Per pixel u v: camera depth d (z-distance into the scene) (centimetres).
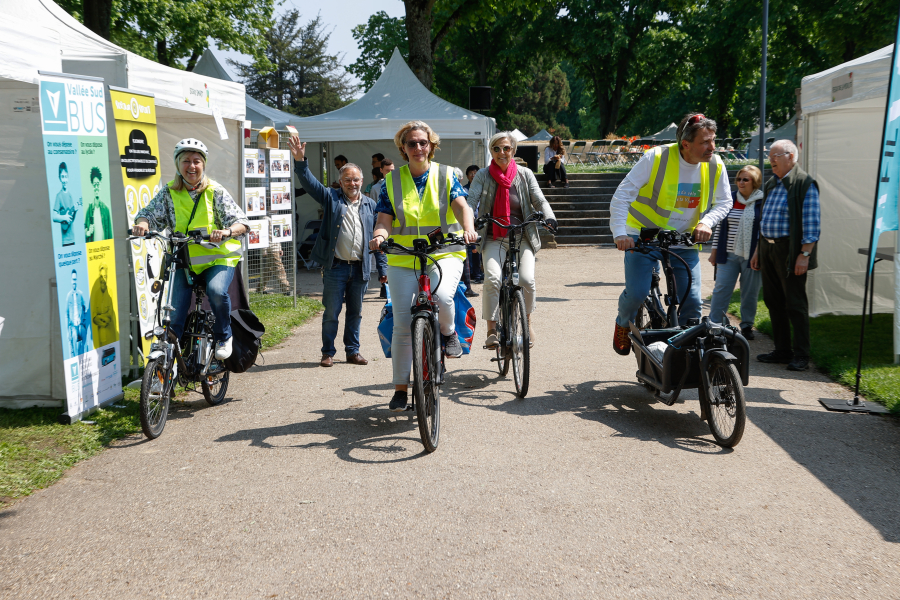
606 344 736
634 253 510
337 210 657
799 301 621
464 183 1254
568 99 7525
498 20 3931
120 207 620
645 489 377
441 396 558
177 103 707
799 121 870
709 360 445
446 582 290
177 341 501
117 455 446
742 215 714
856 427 472
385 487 385
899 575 291
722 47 3556
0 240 529
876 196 507
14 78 491
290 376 637
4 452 435
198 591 288
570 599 277
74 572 304
